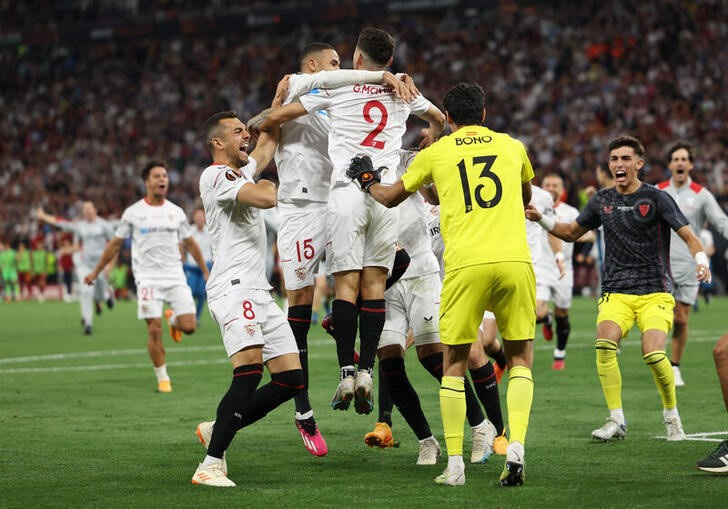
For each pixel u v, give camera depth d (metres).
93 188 66.88
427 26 67.69
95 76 75.81
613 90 56.69
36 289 59.19
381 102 11.20
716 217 17.44
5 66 78.12
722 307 36.72
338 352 10.87
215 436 9.95
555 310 19.88
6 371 20.91
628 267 12.50
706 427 13.05
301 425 11.55
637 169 12.44
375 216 10.98
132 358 23.48
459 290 9.70
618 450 11.55
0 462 11.09
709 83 54.66
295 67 70.38
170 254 18.41
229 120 10.41
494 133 10.09
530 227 18.92
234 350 10.08
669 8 58.59
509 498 9.07
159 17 73.38
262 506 8.83
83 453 11.64
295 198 11.97
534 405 15.22
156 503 8.97
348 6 66.69
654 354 11.96
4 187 68.38
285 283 12.10
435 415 14.51
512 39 63.50
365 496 9.25
